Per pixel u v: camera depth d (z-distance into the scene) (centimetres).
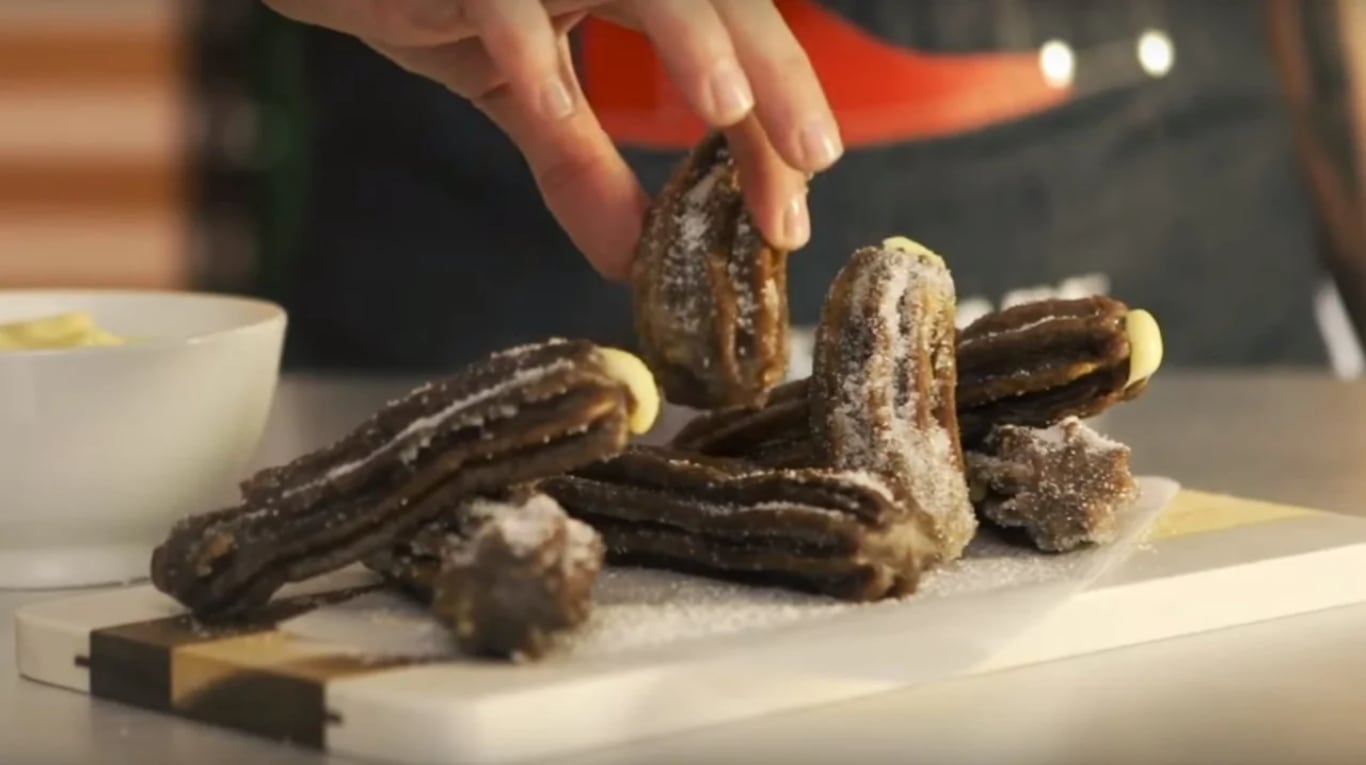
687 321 75
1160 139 134
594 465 74
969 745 63
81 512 78
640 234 79
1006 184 131
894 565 70
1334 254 137
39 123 167
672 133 125
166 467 79
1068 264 133
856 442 75
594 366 69
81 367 76
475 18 77
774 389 79
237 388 80
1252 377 118
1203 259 136
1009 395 78
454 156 130
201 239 169
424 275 132
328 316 134
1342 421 105
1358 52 133
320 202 134
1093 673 69
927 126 129
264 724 65
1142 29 132
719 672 65
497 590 65
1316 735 64
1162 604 72
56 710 68
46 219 169
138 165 168
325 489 69
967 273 131
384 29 87
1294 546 75
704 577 73
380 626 69
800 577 71
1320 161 135
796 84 75
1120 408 110
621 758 63
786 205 76
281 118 136
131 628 69
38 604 72
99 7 166
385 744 63
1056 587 71
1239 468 95
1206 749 63
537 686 63
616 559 74
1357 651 71
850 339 76
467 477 68
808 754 63
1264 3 135
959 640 69
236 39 166
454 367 132
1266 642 72
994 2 129
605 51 124
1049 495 75
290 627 69
